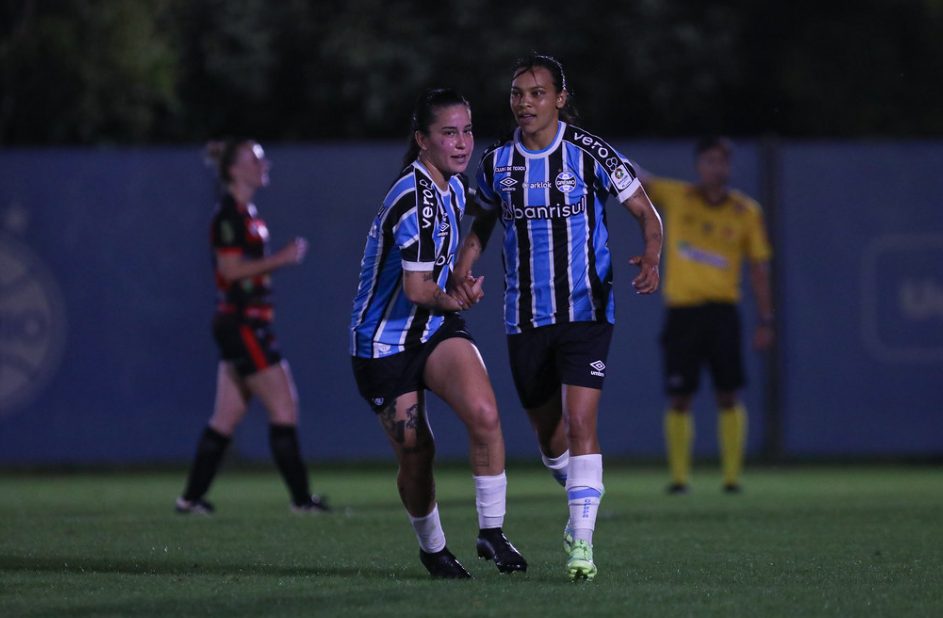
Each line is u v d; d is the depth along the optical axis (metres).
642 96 71.56
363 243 50.91
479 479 20.75
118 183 50.69
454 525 29.84
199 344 50.81
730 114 74.44
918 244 51.47
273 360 33.09
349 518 31.73
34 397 50.44
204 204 50.84
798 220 51.44
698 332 40.50
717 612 17.55
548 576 21.00
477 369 20.20
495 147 22.14
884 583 20.36
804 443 51.50
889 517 31.53
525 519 31.41
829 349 51.47
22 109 64.12
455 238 20.33
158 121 70.06
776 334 51.41
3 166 50.28
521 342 22.06
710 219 40.34
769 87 74.12
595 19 70.56
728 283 40.53
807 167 51.44
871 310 51.50
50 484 46.91
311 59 70.19
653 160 50.91
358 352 20.20
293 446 33.22
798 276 51.41
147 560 23.47
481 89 69.25
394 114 69.44
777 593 19.22
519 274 21.97
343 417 50.72
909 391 51.53
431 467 20.39
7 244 50.34
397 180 19.77
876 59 73.31
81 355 50.56
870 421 51.56
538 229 21.72
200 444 33.56
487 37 69.12
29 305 50.44
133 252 50.72
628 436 50.62
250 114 71.12
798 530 28.72
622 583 20.20
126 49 64.69
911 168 51.44
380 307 20.05
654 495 39.84
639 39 70.19
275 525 29.92
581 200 21.62
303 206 50.81
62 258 50.53
